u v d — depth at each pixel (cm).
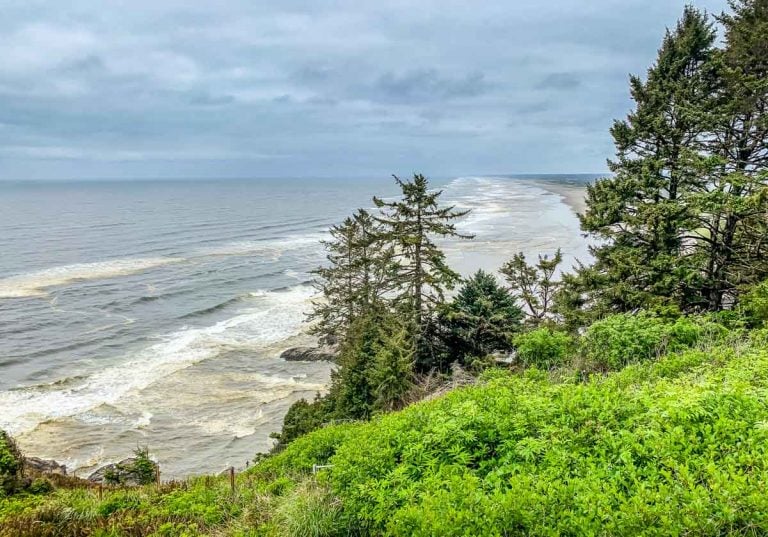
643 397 656
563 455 561
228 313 4472
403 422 782
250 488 1009
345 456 756
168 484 1241
